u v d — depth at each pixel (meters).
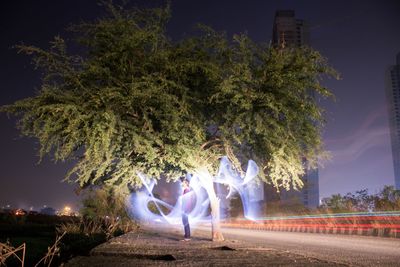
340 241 16.47
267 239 17.20
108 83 11.88
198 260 6.84
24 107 11.63
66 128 11.54
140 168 13.41
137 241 11.20
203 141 13.48
